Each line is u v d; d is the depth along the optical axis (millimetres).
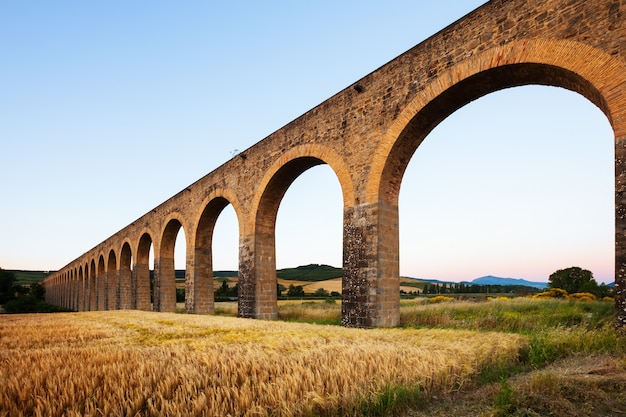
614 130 8422
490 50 10781
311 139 16625
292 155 17531
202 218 25000
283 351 7215
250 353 6645
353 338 8664
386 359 5816
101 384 5148
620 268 7992
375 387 4820
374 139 13695
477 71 10992
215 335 10500
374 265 13000
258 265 19188
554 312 13797
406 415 4523
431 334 9008
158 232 30734
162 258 29812
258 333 10305
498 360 6461
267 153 19312
